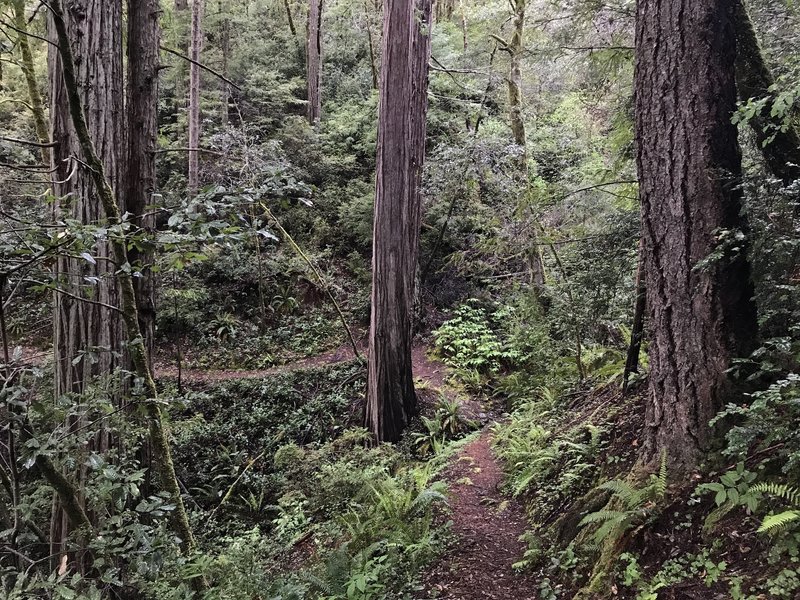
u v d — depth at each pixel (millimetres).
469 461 6945
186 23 16859
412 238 9375
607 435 4941
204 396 3555
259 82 17344
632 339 5391
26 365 2754
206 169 14305
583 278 6500
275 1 21250
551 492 5023
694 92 3455
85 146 2904
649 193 3732
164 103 16750
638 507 3465
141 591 3586
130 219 5082
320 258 14406
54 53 4469
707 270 3449
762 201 3238
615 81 6930
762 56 3689
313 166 15711
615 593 3191
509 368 10875
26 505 3219
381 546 4930
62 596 2387
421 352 12156
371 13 19203
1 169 7188
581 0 6359
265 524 7598
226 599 3953
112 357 4535
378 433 8547
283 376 11219
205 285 13656
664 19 3535
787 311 3266
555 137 14375
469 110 15680
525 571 4090
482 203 12984
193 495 8391
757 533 2797
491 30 14734
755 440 3240
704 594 2777
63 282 2762
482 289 13742
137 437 3840
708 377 3465
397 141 8117
